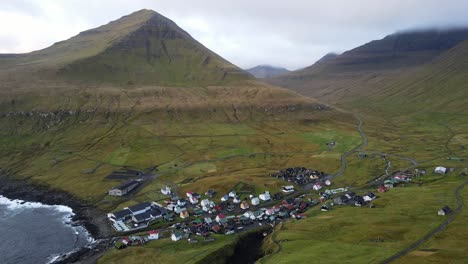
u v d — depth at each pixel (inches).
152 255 4687.5
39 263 5064.0
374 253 3878.0
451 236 4210.1
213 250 4640.8
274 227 5472.4
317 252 4035.4
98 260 4800.7
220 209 6392.7
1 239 5826.8
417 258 3639.3
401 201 5816.9
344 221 5004.9
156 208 6451.8
